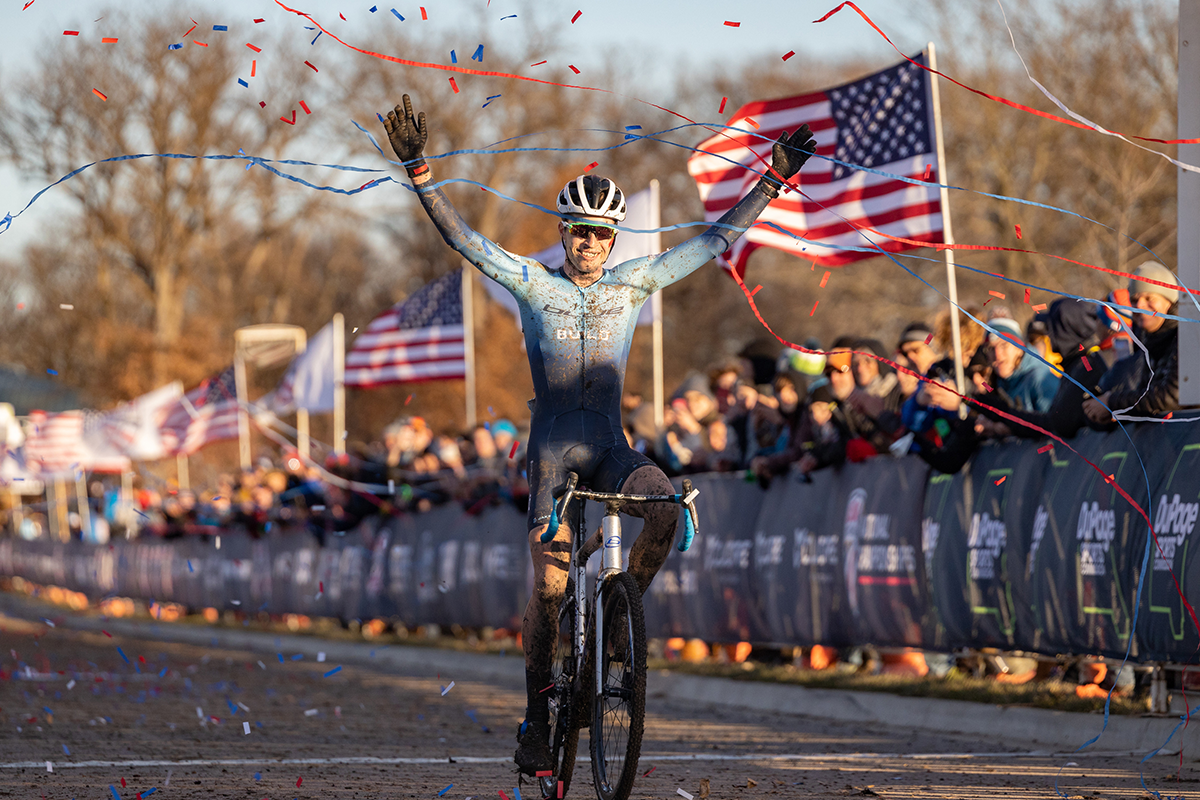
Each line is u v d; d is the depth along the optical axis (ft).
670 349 469.57
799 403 101.65
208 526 216.33
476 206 386.32
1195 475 65.31
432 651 141.59
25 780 57.62
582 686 50.19
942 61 294.87
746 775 59.67
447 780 58.49
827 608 97.96
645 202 135.74
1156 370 70.49
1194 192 71.10
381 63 357.41
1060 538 75.41
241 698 102.83
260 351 260.21
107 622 225.15
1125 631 70.28
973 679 87.56
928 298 339.57
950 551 85.51
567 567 50.60
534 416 52.24
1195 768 60.18
